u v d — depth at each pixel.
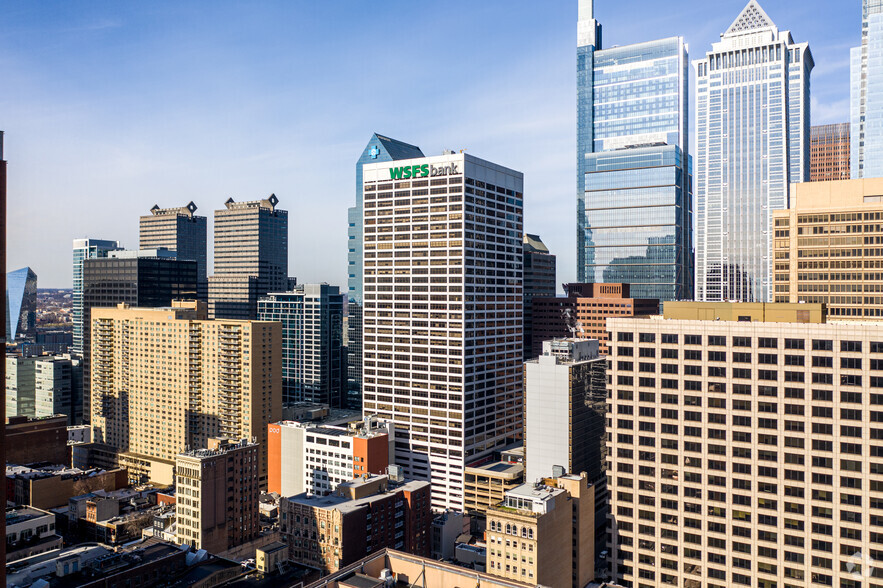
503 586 95.56
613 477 177.12
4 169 71.94
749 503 158.25
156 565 178.38
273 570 188.62
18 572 178.38
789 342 153.62
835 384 148.38
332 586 96.06
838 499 147.75
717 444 162.25
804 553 151.38
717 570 162.25
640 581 172.75
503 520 177.88
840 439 147.75
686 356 166.38
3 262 71.94
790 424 153.38
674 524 168.12
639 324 172.75
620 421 175.75
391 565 105.38
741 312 168.88
